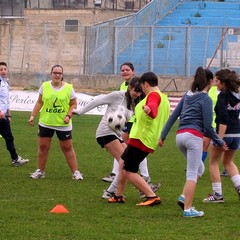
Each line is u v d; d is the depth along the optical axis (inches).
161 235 625.0
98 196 820.0
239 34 2554.1
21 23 2901.1
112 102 848.3
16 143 1355.8
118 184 775.7
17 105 2068.2
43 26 2787.9
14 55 2903.5
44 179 947.3
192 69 2583.7
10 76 2679.6
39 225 658.2
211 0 3078.2
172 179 962.7
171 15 2962.6
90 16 3085.6
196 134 695.7
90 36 2709.2
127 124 867.4
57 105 938.7
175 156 1205.1
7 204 757.3
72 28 2765.7
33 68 2861.7
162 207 756.6
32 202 772.6
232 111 772.6
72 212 719.7
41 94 949.8
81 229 642.8
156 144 745.0
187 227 660.1
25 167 1062.4
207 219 699.4
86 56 2706.7
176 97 2023.9
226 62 2500.0
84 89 2536.9
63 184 906.7
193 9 2979.8
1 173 998.4
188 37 2571.4
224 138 773.3
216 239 615.5
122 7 3292.3
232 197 829.2
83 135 1507.1
